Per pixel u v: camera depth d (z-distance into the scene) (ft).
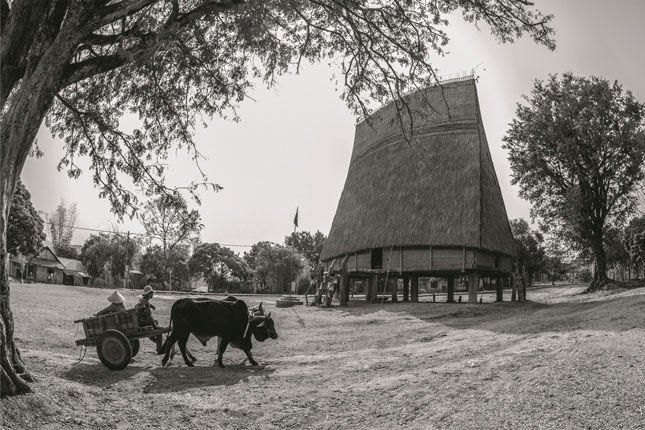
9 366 23.47
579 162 122.83
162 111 42.55
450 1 35.58
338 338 57.47
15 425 20.99
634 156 115.24
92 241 290.35
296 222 158.81
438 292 219.00
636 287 117.19
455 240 95.76
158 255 258.16
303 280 278.05
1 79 26.55
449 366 34.12
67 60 27.04
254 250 327.06
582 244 134.00
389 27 36.42
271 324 44.83
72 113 40.88
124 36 29.71
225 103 42.52
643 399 23.11
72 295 96.12
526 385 26.91
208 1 32.04
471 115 108.47
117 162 41.52
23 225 159.94
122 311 38.22
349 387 30.99
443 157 107.14
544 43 35.99
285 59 39.73
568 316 58.54
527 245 231.50
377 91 39.50
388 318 74.23
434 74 38.47
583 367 28.99
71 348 44.86
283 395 29.81
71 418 22.88
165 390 30.89
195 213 42.86
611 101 119.55
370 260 109.50
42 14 27.66
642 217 174.91
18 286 108.78
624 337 37.47
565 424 21.36
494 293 175.01
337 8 34.19
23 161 26.18
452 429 22.20
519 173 130.41
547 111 123.24
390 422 23.93
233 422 24.76
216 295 157.79
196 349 49.19
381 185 115.55
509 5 34.96
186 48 37.24
